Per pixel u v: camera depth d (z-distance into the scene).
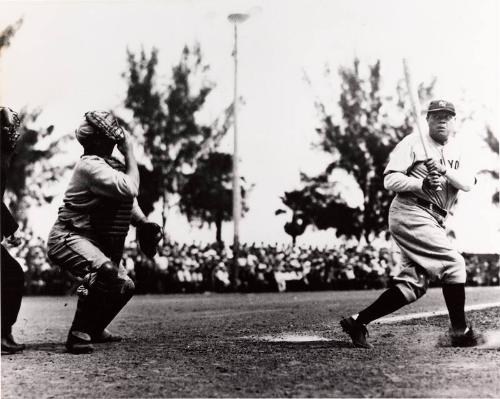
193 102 20.19
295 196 20.30
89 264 4.55
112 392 3.52
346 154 20.27
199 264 16.45
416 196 4.64
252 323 6.74
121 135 4.80
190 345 5.05
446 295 4.64
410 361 4.16
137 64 20.23
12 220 4.82
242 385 3.60
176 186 20.06
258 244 19.92
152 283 16.03
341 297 12.16
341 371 3.90
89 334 4.92
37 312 9.52
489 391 3.38
